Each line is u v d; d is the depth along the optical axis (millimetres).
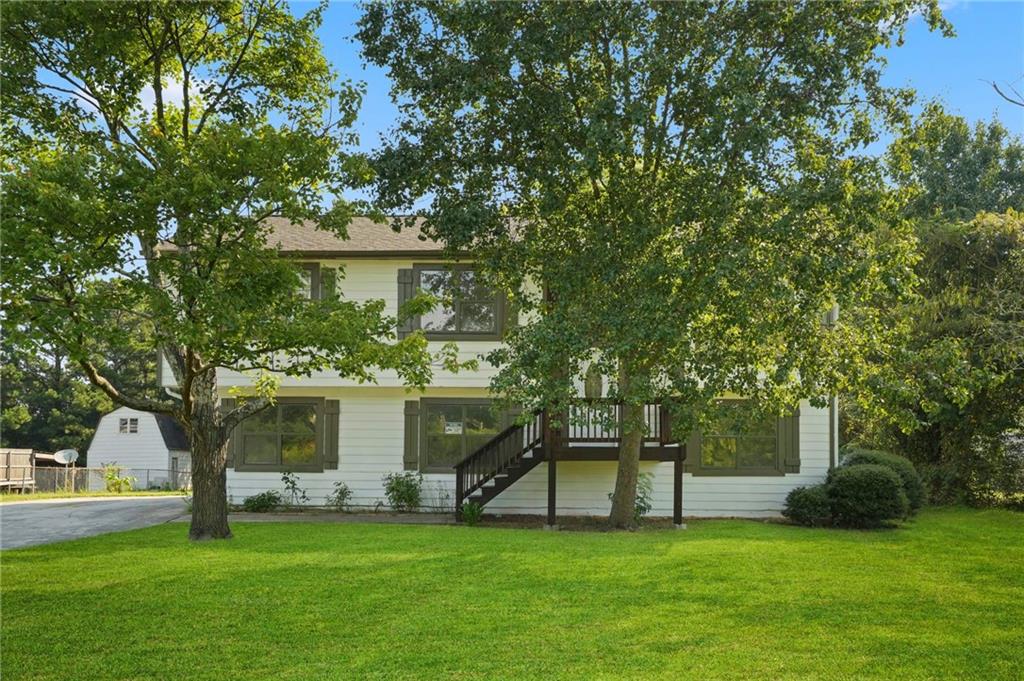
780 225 12398
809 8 12742
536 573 10734
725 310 13273
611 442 18422
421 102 14547
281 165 11219
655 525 17641
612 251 13633
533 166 14070
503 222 15430
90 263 9547
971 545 14039
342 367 12297
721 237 13039
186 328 10344
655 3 13016
